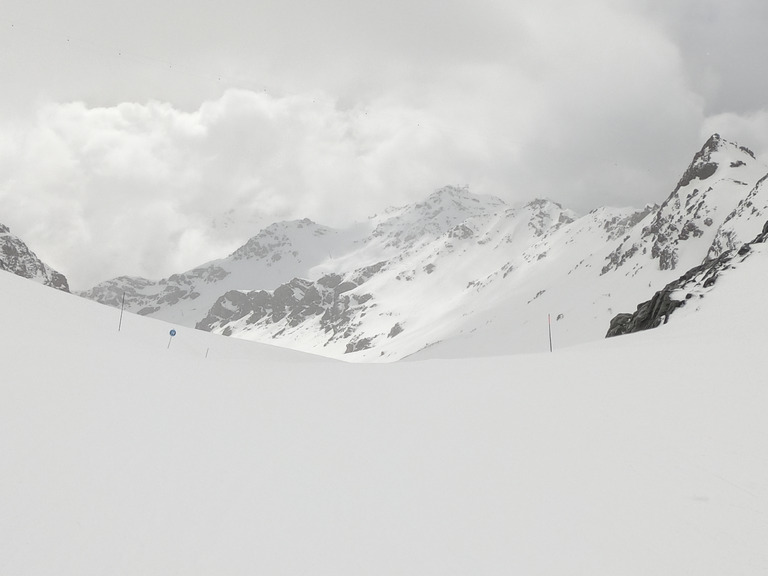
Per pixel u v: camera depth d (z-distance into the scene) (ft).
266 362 86.48
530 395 46.68
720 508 24.62
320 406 45.11
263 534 23.16
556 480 28.45
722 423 34.58
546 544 22.29
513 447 33.71
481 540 22.68
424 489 27.68
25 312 90.43
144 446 32.53
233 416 40.55
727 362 50.65
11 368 45.11
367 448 33.99
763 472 27.53
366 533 23.31
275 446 34.09
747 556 21.08
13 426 33.14
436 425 39.04
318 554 21.63
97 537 22.38
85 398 40.60
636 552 21.61
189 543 22.26
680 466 29.09
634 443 32.94
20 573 19.72
